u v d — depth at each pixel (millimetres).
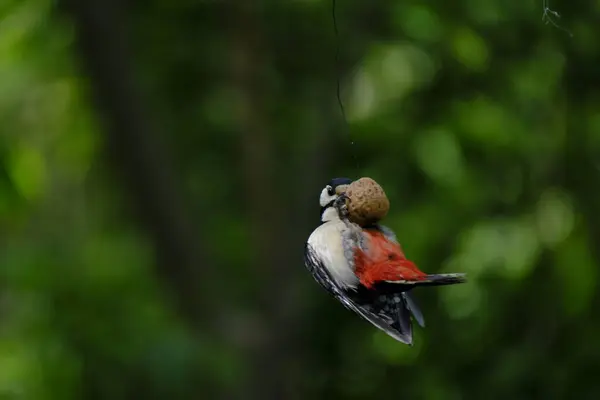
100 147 13070
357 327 12609
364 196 5512
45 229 11602
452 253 12766
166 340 9609
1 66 12469
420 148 12898
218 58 13000
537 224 11852
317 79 12938
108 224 13008
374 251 5320
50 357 9867
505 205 12672
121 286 10617
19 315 10609
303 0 12758
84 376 9797
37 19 12211
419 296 12414
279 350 12492
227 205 13633
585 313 11078
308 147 12859
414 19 12625
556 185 11898
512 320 11812
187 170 13438
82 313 9953
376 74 13039
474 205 12805
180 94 13312
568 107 11727
